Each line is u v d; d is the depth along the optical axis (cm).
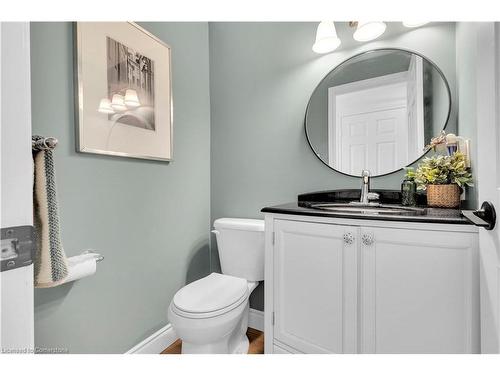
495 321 61
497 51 58
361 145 145
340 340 98
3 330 40
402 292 87
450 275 81
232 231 158
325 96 153
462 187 109
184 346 124
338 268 98
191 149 178
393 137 138
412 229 85
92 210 115
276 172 170
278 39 169
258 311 173
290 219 110
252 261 153
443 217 85
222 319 114
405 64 135
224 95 190
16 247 41
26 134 43
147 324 142
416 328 85
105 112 117
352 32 147
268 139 173
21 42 42
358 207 124
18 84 42
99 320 118
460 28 117
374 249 91
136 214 137
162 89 150
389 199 135
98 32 114
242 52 182
